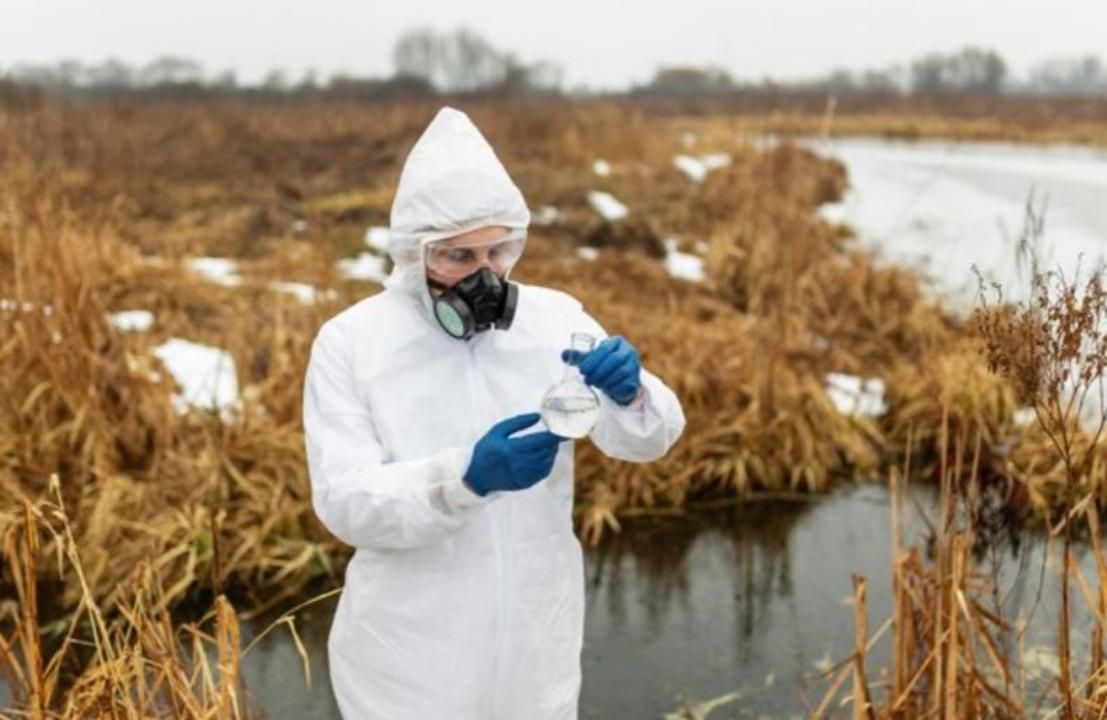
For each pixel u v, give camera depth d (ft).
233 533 15.72
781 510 18.51
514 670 7.30
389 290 7.34
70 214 24.53
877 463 19.81
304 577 15.56
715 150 74.95
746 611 15.12
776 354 20.22
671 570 16.47
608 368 6.76
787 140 39.68
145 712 9.24
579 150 57.41
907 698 9.41
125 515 15.65
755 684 13.21
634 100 117.80
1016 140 102.78
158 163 49.57
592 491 18.19
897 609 9.45
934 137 110.52
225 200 42.37
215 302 24.71
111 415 17.46
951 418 19.25
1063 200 50.78
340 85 116.26
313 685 13.23
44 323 17.61
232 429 17.24
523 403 7.29
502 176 6.96
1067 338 8.49
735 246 33.35
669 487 18.62
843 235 40.86
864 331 25.20
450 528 6.64
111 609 14.40
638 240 38.40
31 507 8.48
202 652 9.14
